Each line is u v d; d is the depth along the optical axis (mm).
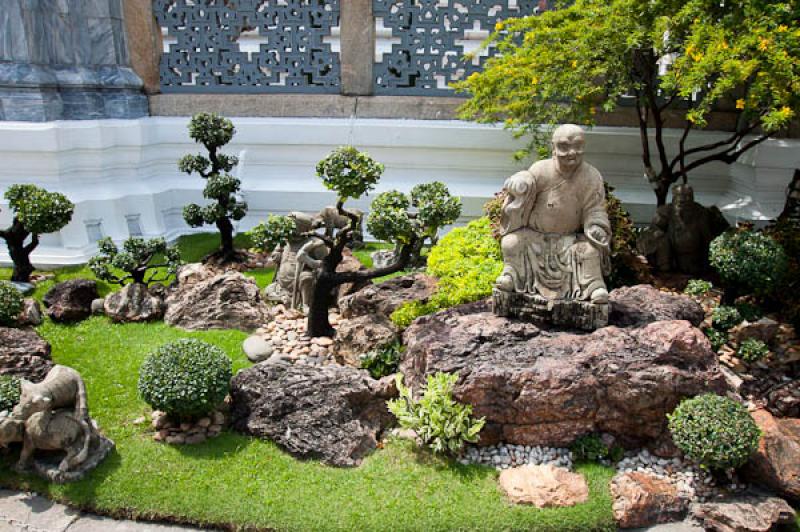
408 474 5578
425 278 8328
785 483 5371
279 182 11562
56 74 10273
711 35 7270
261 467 5602
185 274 8922
